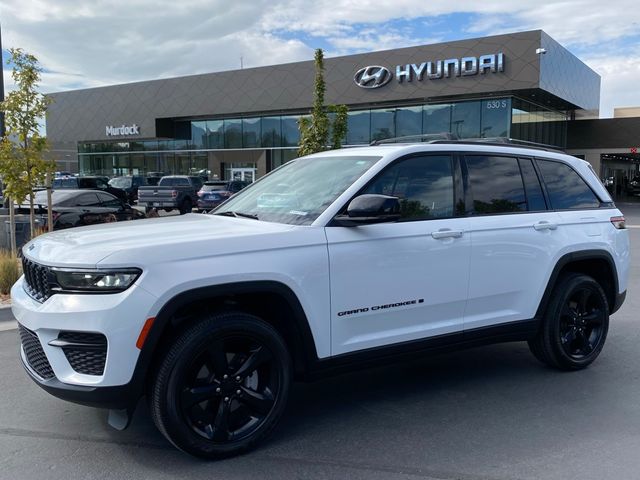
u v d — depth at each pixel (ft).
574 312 16.74
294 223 12.55
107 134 138.62
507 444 12.23
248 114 120.88
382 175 13.39
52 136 148.56
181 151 133.80
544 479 10.77
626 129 115.03
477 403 14.53
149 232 11.95
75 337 10.43
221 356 11.23
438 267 13.65
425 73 93.20
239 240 11.35
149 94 130.00
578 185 17.56
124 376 10.25
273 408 11.92
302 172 15.11
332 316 12.28
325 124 45.80
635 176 163.53
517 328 15.47
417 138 16.24
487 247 14.51
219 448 11.30
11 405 14.21
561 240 16.12
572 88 101.60
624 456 11.69
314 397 14.98
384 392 15.33
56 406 14.16
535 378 16.40
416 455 11.73
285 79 110.93
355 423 13.32
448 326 14.10
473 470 11.11
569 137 120.47
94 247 10.73
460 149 14.89
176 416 10.76
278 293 11.54
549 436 12.62
